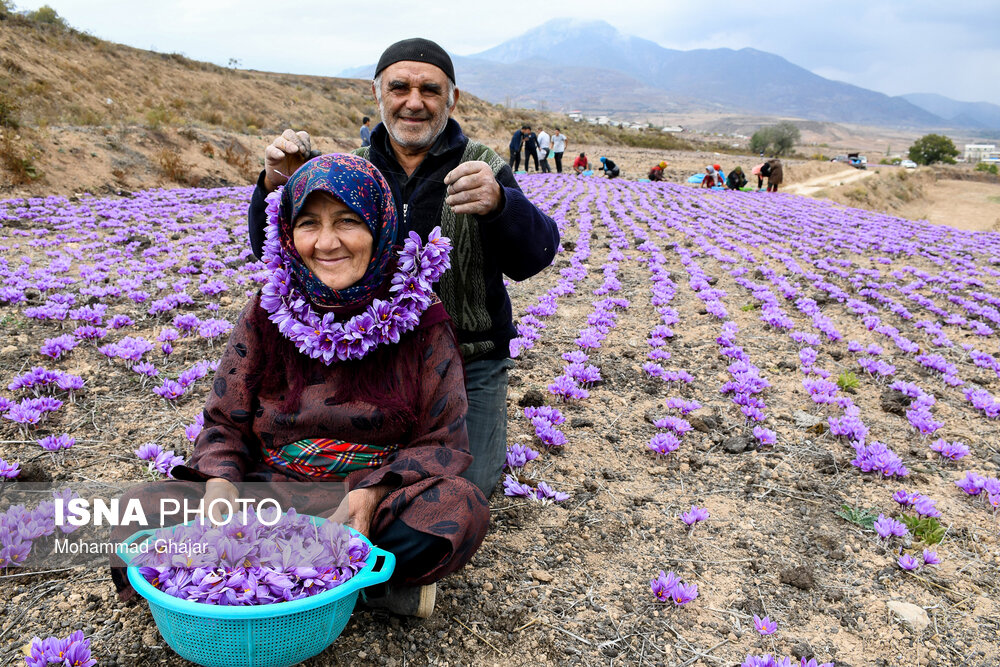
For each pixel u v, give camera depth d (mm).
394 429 2182
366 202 2072
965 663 2303
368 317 2088
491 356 2861
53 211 10914
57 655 1961
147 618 2254
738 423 4188
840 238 12836
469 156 2803
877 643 2379
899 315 7102
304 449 2201
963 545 3023
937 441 3910
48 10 32031
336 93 47250
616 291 7469
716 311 6566
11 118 13906
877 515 3195
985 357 5637
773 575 2725
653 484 3438
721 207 17312
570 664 2199
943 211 36406
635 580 2654
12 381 3949
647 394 4613
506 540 2863
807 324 6566
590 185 20984
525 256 2637
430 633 2279
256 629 1693
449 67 2752
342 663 2111
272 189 2602
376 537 2029
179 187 15820
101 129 16266
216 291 6270
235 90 36656
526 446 3652
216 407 2252
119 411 3873
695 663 2238
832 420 4027
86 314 5156
